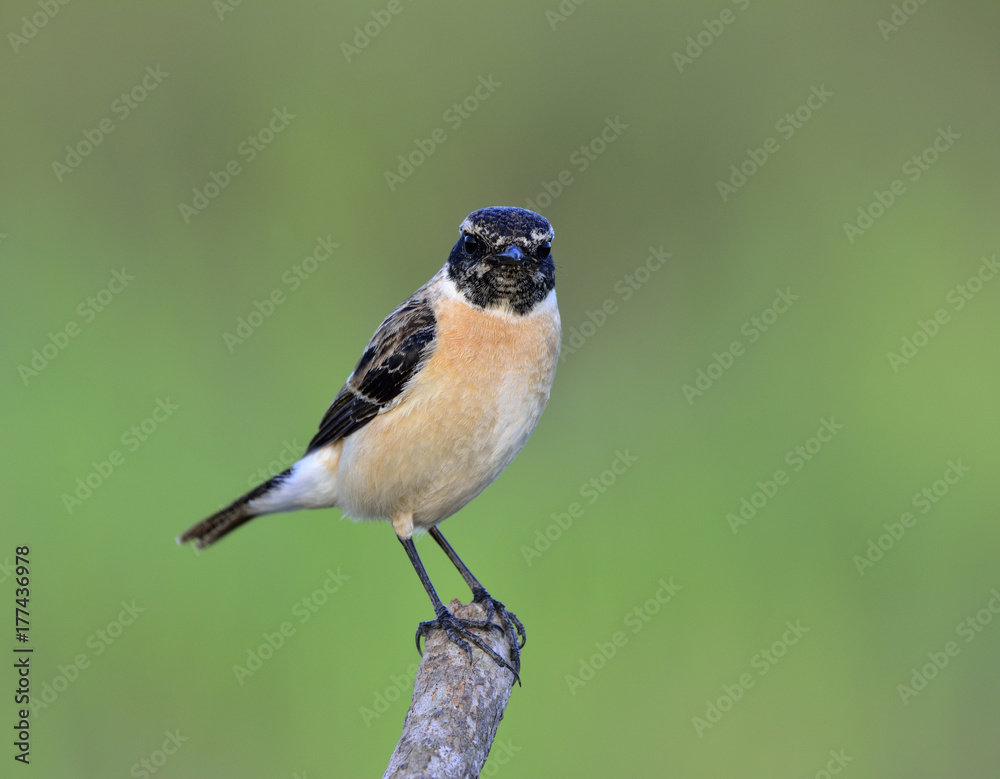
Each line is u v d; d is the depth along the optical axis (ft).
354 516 28.91
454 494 27.40
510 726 35.42
